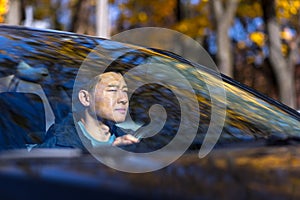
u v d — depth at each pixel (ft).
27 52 7.96
